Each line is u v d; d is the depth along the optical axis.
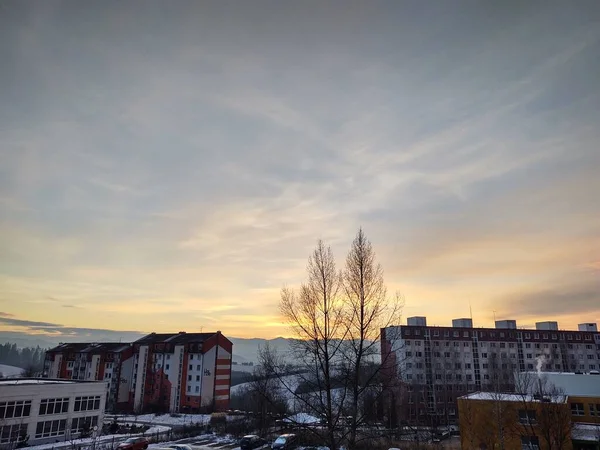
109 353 105.19
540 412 41.94
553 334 99.31
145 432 64.50
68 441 55.69
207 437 56.59
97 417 62.50
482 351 92.94
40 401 54.91
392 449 41.56
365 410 19.95
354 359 18.84
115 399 98.56
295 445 26.55
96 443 52.81
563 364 96.81
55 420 56.47
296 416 24.08
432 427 60.50
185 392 91.88
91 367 105.69
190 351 94.12
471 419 45.81
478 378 90.19
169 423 76.19
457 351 91.12
